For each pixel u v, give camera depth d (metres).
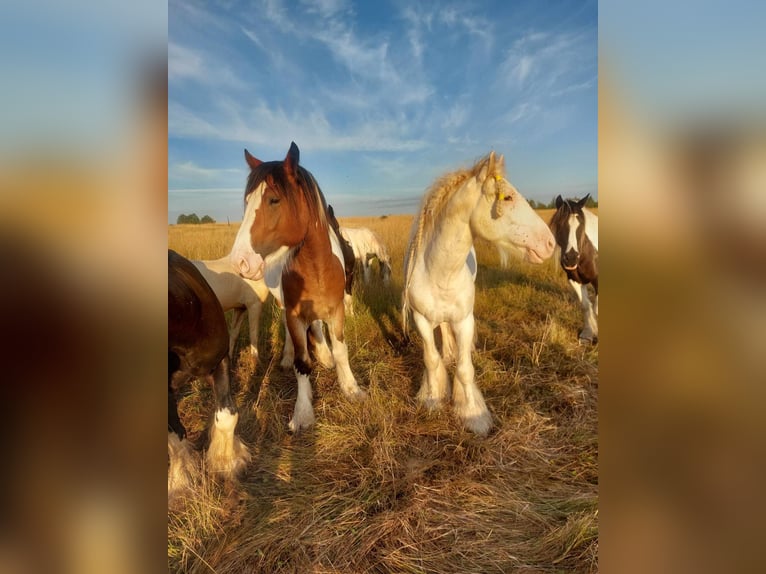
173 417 2.04
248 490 2.18
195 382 3.46
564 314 4.80
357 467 2.36
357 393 3.12
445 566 1.73
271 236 2.28
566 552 1.73
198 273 1.90
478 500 2.09
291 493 2.17
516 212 2.21
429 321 2.82
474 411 2.79
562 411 2.91
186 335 1.82
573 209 3.96
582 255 3.94
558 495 2.13
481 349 3.93
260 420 2.86
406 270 2.99
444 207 2.44
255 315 3.86
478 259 7.77
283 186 2.28
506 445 2.54
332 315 2.96
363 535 1.88
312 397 3.19
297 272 2.69
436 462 2.37
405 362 3.78
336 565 1.74
